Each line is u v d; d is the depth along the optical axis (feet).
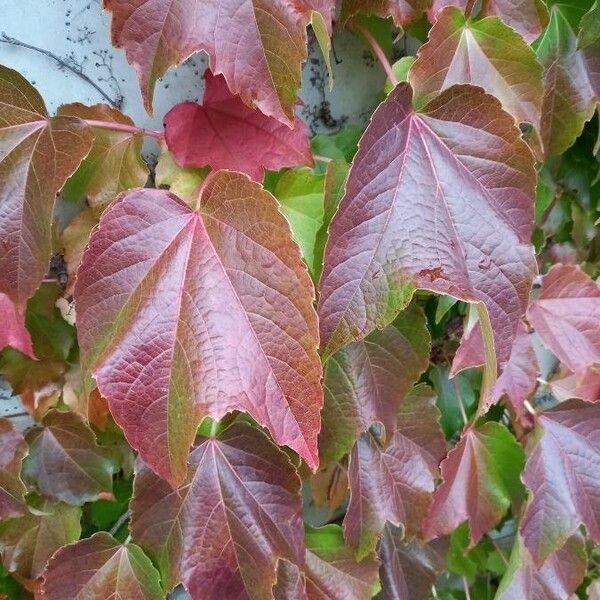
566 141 1.26
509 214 0.90
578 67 1.22
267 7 0.78
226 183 0.78
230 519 1.02
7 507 1.06
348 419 1.12
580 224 1.56
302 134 1.02
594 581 1.69
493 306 0.90
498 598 1.41
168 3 0.78
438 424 1.26
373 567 1.26
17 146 0.84
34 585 1.17
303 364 0.75
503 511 1.38
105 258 0.76
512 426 1.69
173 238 0.79
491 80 0.97
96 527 1.31
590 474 1.34
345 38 1.23
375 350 1.12
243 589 1.02
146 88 0.81
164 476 0.77
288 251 0.75
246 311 0.77
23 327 0.97
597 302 1.33
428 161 0.88
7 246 0.86
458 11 0.94
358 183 0.83
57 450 1.16
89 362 0.77
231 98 1.01
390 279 0.86
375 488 1.22
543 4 1.04
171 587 1.02
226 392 0.76
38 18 1.01
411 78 0.93
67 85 1.06
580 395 1.53
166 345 0.77
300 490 1.04
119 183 1.04
